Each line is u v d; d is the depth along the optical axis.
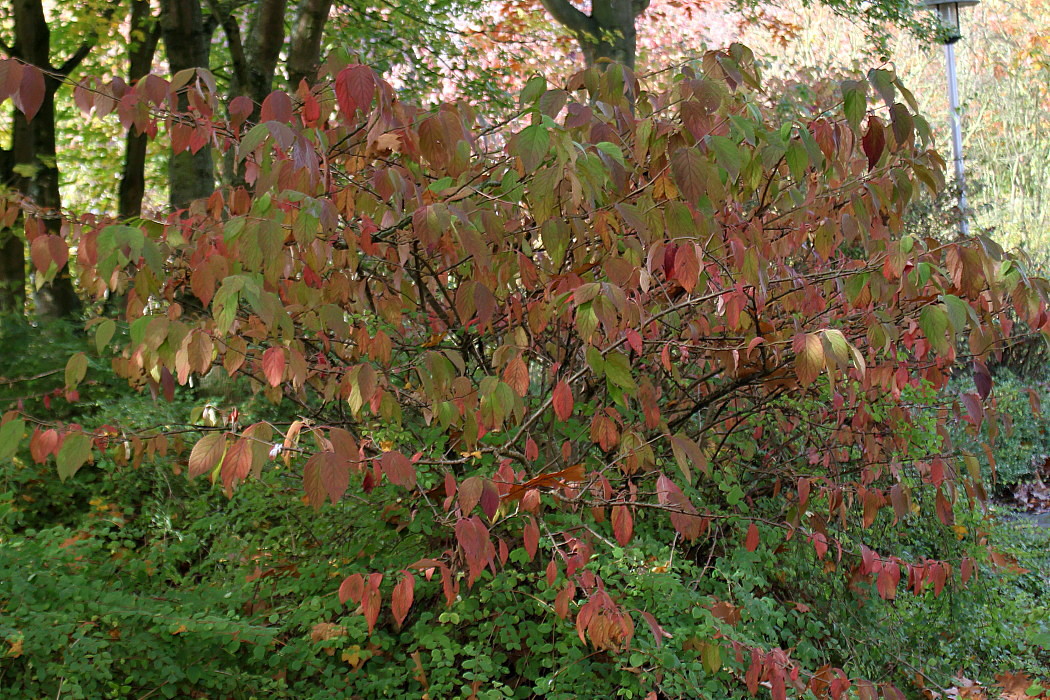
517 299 3.46
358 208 3.33
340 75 2.56
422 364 3.19
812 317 3.70
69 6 9.22
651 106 3.52
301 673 3.25
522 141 2.62
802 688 2.96
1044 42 18.39
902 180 3.38
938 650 4.33
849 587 4.04
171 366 2.45
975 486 3.69
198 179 7.74
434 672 3.05
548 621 3.26
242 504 4.09
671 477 3.91
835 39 18.73
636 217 2.81
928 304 2.86
